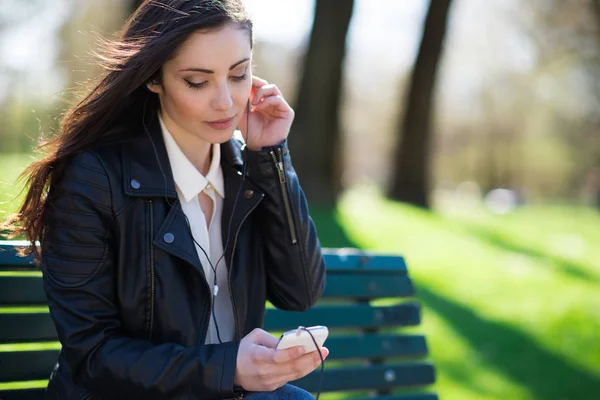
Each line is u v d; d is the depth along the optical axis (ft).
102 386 7.77
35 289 9.59
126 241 8.13
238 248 8.88
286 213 8.98
